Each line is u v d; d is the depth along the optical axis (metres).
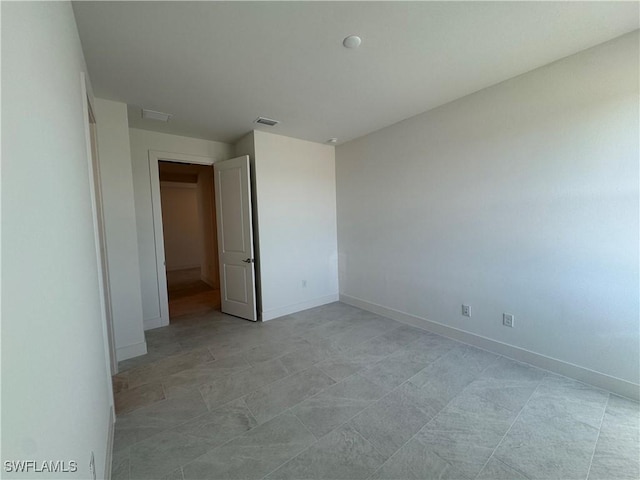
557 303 2.18
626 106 1.80
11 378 0.49
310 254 4.04
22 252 0.57
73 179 1.12
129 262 2.66
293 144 3.78
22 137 0.60
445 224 2.88
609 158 1.89
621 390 1.91
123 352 2.62
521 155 2.29
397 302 3.49
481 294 2.64
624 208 1.85
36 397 0.59
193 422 1.76
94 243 1.60
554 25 1.66
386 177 3.47
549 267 2.20
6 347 0.48
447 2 1.45
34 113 0.68
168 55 1.86
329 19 1.56
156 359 2.61
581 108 1.98
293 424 1.73
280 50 1.84
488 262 2.57
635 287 1.83
